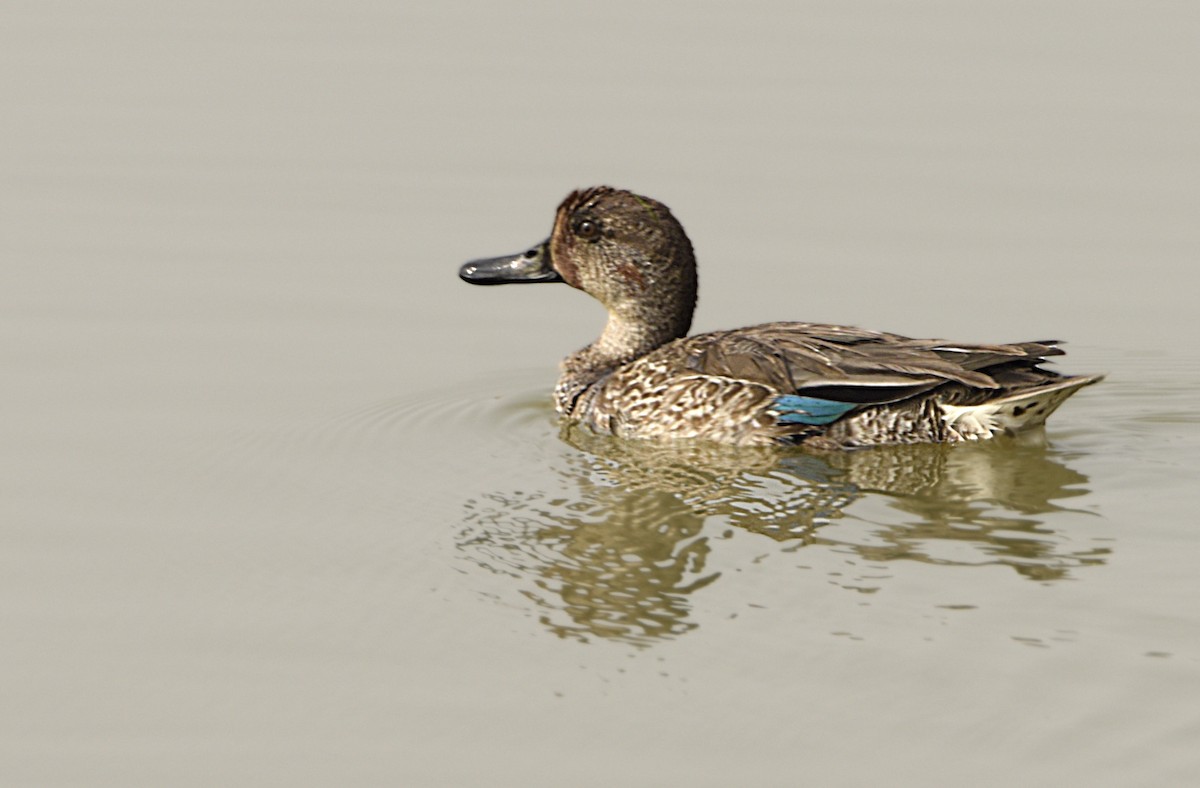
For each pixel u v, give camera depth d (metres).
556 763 10.55
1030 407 16.25
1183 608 12.30
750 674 11.53
